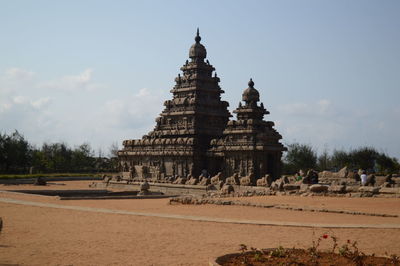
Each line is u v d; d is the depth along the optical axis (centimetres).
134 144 12131
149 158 11662
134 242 2927
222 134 11550
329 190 5856
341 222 3759
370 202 5006
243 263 2277
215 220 3869
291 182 7600
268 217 4103
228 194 6200
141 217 4084
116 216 4150
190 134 11231
